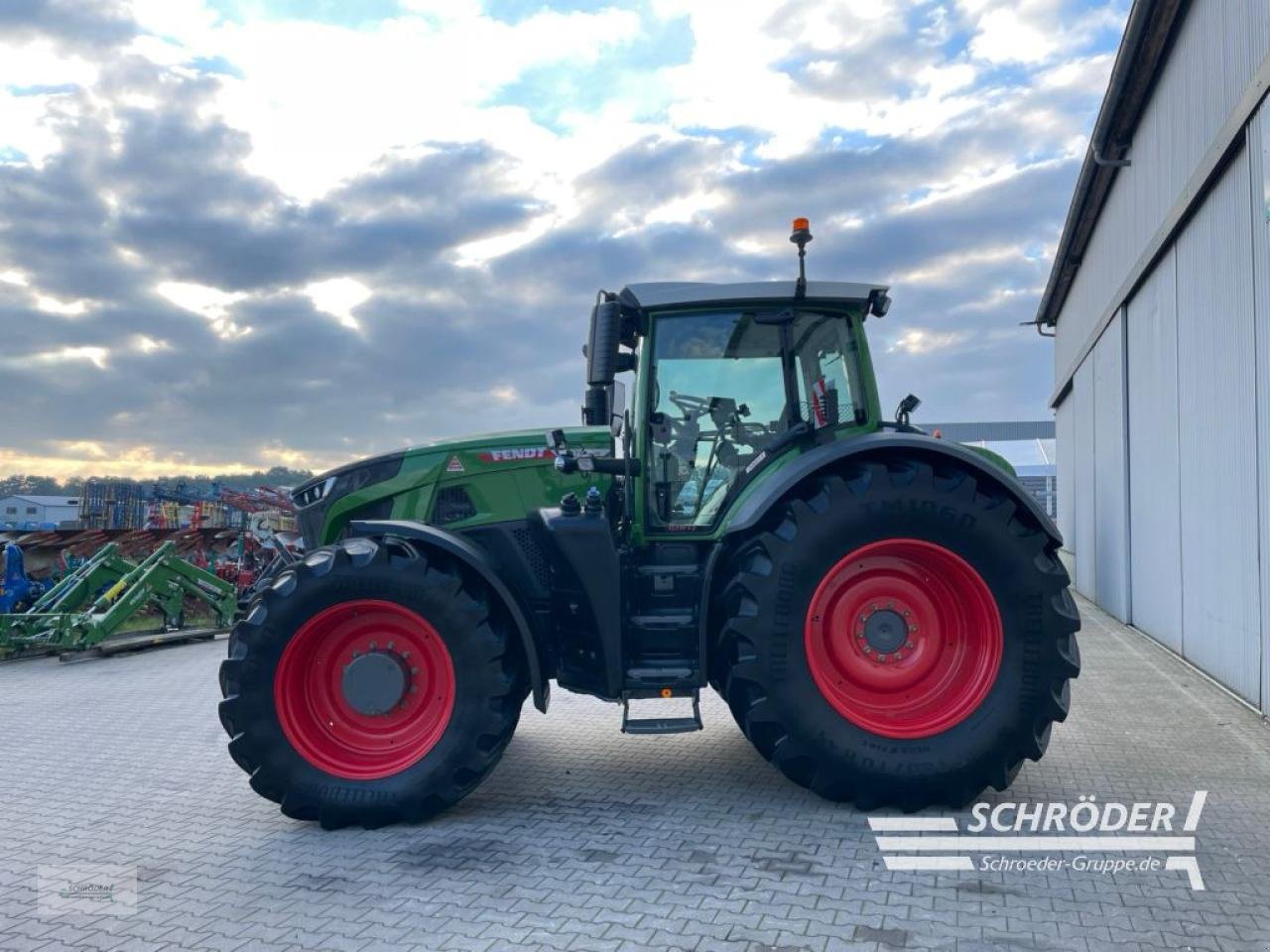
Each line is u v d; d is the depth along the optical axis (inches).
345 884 140.9
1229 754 205.2
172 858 154.0
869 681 173.0
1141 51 319.3
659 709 255.4
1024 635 169.0
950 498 169.6
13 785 199.3
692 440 196.1
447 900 133.3
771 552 167.9
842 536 167.8
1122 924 121.8
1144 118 355.6
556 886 137.7
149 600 445.4
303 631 167.3
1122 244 406.0
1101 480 482.0
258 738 163.9
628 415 202.7
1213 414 278.7
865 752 165.6
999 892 132.7
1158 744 214.2
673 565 192.4
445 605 168.2
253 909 132.1
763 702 165.9
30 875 147.5
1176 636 334.0
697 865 144.6
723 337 198.2
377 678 171.2
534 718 249.9
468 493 202.1
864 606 174.9
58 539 538.3
